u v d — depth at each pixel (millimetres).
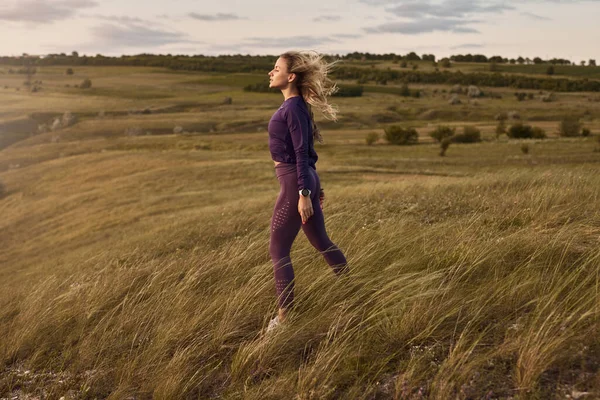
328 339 2670
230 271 4277
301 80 3100
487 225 4656
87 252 15734
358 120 130875
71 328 3857
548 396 1989
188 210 24766
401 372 2381
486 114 147000
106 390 2857
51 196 42969
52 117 139000
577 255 3418
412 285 3008
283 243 3221
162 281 4434
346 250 4145
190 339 3133
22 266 22922
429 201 7348
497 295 2848
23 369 3359
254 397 2408
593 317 2404
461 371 2205
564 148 62750
